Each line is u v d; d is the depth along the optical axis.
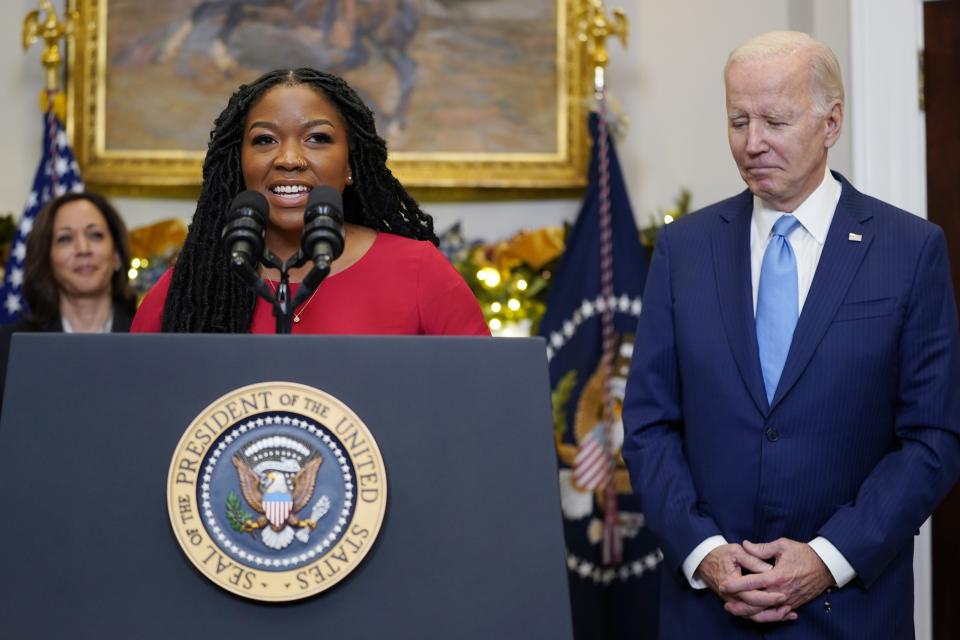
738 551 3.45
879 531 3.42
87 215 5.81
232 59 7.25
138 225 7.23
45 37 6.92
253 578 2.18
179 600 2.18
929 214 6.21
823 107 3.63
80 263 5.76
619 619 6.47
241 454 2.26
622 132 7.11
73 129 7.20
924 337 3.58
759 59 3.63
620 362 6.69
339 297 3.23
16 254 6.74
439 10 7.28
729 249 3.82
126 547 2.20
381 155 3.49
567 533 6.53
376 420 2.29
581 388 6.65
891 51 6.24
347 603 2.20
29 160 7.25
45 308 5.78
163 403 2.28
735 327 3.68
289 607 2.18
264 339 2.33
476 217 7.23
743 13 7.29
